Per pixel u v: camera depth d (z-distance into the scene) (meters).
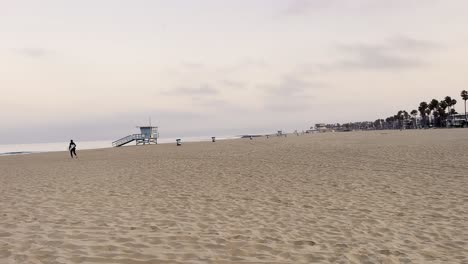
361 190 11.31
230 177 14.71
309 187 12.01
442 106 156.50
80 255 5.37
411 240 6.42
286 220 7.78
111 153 39.38
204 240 6.28
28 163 28.12
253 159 23.16
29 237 6.31
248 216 8.12
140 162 23.31
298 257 5.52
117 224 7.28
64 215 8.09
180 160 23.81
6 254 5.37
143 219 7.75
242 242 6.20
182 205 9.27
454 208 8.72
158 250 5.69
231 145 48.56
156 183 13.27
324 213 8.41
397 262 5.37
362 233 6.84
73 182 13.99
